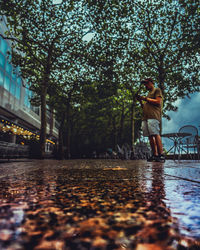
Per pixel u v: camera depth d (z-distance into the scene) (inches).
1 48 864.9
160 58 598.9
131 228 16.2
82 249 11.5
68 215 20.4
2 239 13.2
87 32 666.8
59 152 869.8
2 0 577.3
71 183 51.6
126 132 1644.9
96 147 2171.5
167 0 597.3
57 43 663.1
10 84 963.3
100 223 17.6
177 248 11.9
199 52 647.8
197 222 17.9
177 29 630.5
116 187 44.1
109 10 633.0
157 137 222.1
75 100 1019.9
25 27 625.0
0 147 425.7
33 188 42.1
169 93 725.3
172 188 42.0
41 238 13.5
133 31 649.6
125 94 1101.7
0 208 23.5
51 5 602.5
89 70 803.4
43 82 647.1
